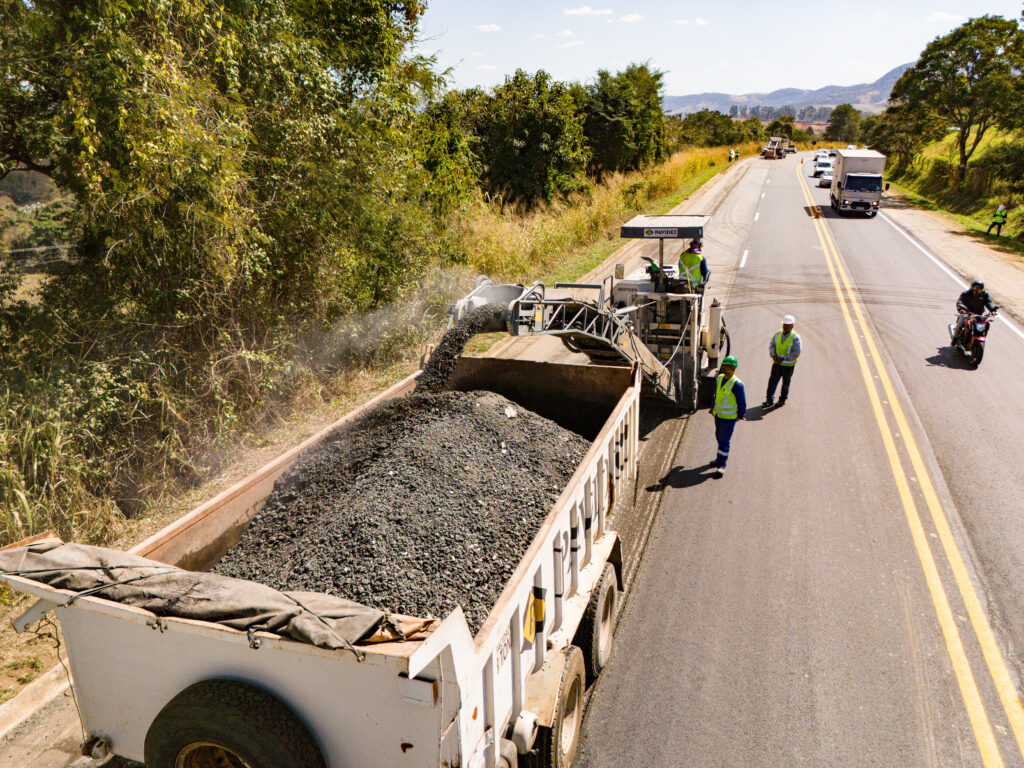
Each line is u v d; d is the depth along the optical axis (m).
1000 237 26.44
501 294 8.73
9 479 6.09
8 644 5.24
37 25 6.45
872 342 13.34
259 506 4.73
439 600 3.73
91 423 6.84
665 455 8.86
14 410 6.54
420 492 4.53
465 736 2.74
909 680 4.93
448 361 6.89
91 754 3.46
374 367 11.45
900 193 43.56
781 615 5.66
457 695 2.66
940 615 5.62
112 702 3.35
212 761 3.29
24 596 5.78
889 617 5.61
